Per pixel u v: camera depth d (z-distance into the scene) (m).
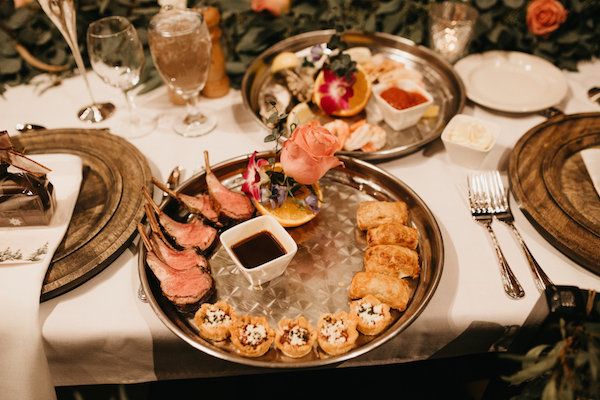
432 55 1.65
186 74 1.31
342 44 1.48
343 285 1.07
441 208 1.24
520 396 1.00
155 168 1.37
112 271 1.10
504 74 1.63
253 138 1.46
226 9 1.64
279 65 1.58
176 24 1.28
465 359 1.56
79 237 1.14
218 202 1.15
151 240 1.10
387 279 1.02
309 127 1.05
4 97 1.64
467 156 1.31
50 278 1.04
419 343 1.06
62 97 1.64
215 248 1.14
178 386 1.56
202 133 1.47
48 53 1.73
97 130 1.42
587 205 1.19
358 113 1.51
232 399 1.54
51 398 1.02
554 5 1.59
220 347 0.97
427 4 1.74
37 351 0.98
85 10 1.67
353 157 1.31
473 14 1.68
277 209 1.17
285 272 1.09
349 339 0.94
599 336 0.83
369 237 1.13
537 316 0.99
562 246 1.09
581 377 0.88
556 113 1.48
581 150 1.32
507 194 1.27
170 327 0.95
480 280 1.08
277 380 1.58
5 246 1.09
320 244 1.15
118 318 1.02
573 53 1.70
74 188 1.24
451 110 1.51
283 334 0.96
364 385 1.57
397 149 1.31
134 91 1.66
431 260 1.10
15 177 1.10
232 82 1.66
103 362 1.06
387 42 1.73
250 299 1.05
